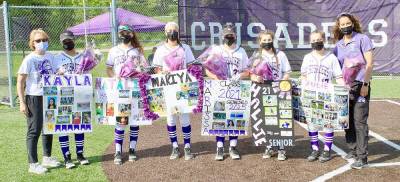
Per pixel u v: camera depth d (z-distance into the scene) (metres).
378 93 12.95
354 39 5.89
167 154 6.89
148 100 6.40
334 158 6.48
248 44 14.84
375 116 9.72
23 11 21.58
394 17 14.83
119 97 6.29
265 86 6.34
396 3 14.77
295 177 5.68
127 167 6.24
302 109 6.36
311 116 6.27
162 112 6.47
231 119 6.43
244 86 6.41
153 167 6.22
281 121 6.35
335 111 6.03
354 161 6.22
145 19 17.39
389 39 14.93
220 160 6.47
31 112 5.93
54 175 5.91
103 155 6.89
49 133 6.06
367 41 5.78
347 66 5.86
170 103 6.41
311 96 6.24
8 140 7.96
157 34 18.67
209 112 6.41
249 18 14.79
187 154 6.56
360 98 5.89
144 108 6.38
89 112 6.21
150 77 6.39
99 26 17.27
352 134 6.31
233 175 5.81
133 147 6.57
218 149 6.51
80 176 5.86
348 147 6.62
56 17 24.52
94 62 6.24
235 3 14.65
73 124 6.15
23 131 8.72
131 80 6.31
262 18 14.87
